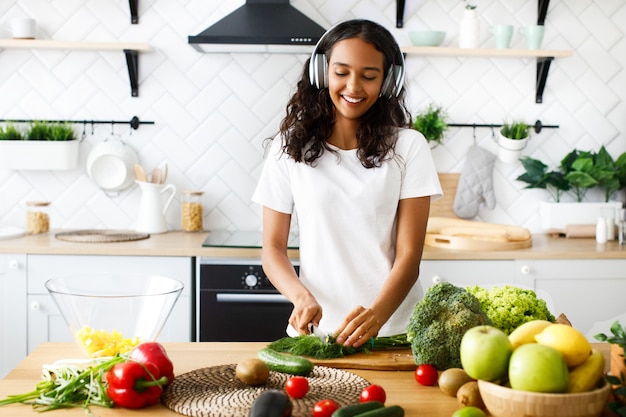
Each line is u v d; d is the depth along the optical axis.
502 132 3.78
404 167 2.16
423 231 2.17
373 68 1.98
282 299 3.24
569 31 3.85
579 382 1.29
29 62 3.75
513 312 1.74
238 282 3.24
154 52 3.76
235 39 3.35
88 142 3.79
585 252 3.32
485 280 3.30
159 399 1.52
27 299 3.27
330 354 1.78
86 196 3.81
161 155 3.80
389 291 2.03
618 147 3.90
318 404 1.40
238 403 1.47
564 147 3.89
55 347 1.87
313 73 2.11
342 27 2.02
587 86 3.88
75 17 3.74
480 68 3.84
